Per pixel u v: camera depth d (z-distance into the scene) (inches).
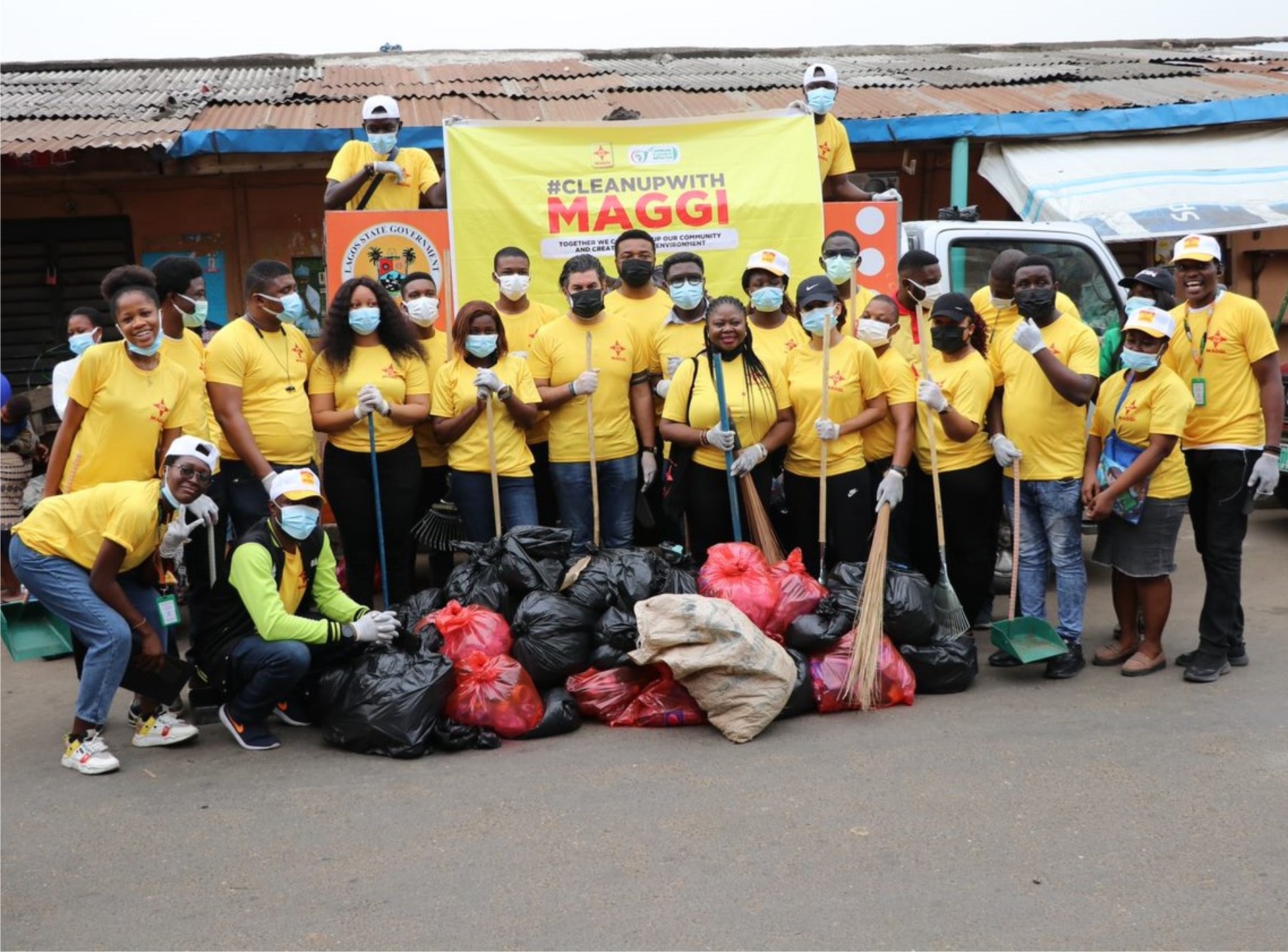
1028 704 202.8
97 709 185.5
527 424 228.2
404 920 135.3
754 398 219.6
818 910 134.1
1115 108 406.9
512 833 157.0
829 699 199.0
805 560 229.1
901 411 221.5
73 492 194.2
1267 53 521.7
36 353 403.5
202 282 206.4
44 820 166.9
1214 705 199.0
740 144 269.1
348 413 217.3
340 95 411.5
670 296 243.9
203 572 222.8
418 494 231.1
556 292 263.4
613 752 186.4
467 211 259.4
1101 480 216.5
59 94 417.7
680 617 189.0
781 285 227.9
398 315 223.3
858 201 278.4
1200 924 129.3
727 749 185.3
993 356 223.1
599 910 135.6
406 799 170.1
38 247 399.2
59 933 135.1
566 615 201.6
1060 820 155.7
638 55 514.6
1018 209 398.0
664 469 243.8
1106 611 266.1
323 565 199.5
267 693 191.0
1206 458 213.2
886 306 227.3
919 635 207.3
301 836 158.9
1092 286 288.8
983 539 225.6
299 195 406.0
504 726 191.9
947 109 402.6
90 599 183.8
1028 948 125.2
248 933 133.6
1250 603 266.4
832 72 275.0
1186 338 215.8
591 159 264.4
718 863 146.3
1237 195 384.5
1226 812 156.8
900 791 166.2
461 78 449.4
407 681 187.6
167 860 153.0
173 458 183.0
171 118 371.2
